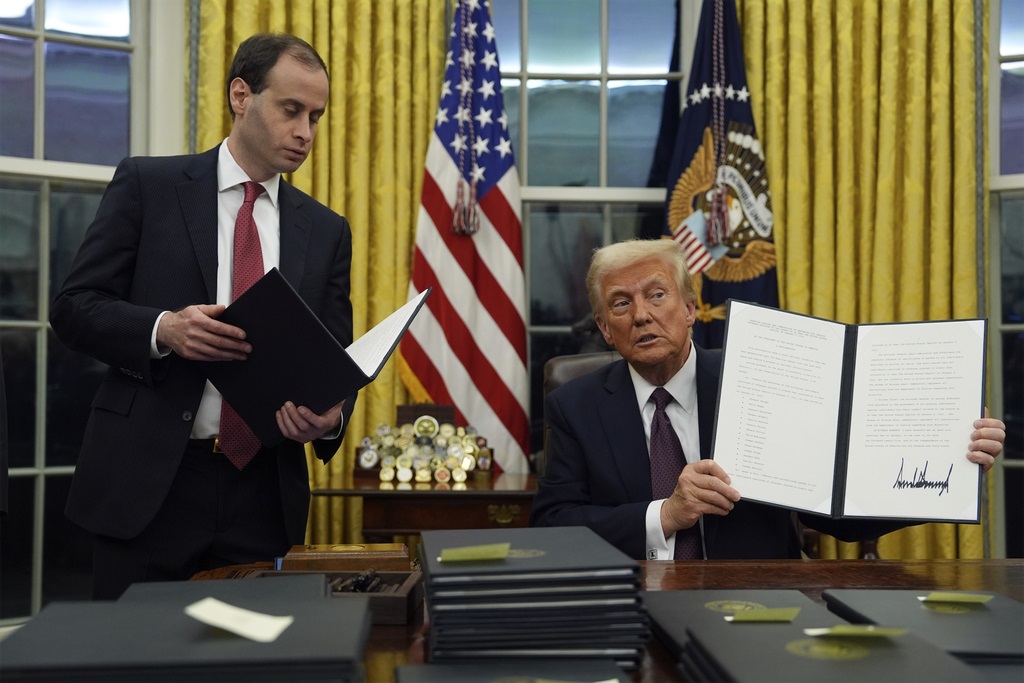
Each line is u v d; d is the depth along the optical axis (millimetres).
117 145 3854
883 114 3842
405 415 3510
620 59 4246
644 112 4246
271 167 2156
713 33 3871
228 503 2076
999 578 1454
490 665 978
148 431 2020
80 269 2061
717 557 1857
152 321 1968
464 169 3775
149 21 3891
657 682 962
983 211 3805
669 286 1934
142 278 2096
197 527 2057
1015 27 4043
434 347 3727
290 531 2105
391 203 3807
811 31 3922
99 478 2021
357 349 1997
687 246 3797
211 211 2145
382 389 3752
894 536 3752
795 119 3875
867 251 3855
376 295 3801
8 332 3592
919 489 1624
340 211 3758
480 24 3904
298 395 1836
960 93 3801
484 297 3805
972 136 3797
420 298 1914
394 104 3848
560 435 2055
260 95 2096
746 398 1728
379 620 1218
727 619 1063
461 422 3721
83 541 3672
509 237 3838
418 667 970
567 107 4234
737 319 1761
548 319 4184
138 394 2045
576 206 4223
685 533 1895
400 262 3824
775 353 1745
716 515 1873
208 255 2109
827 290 3855
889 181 3824
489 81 3889
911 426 1659
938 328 1695
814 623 1033
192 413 2033
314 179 3768
